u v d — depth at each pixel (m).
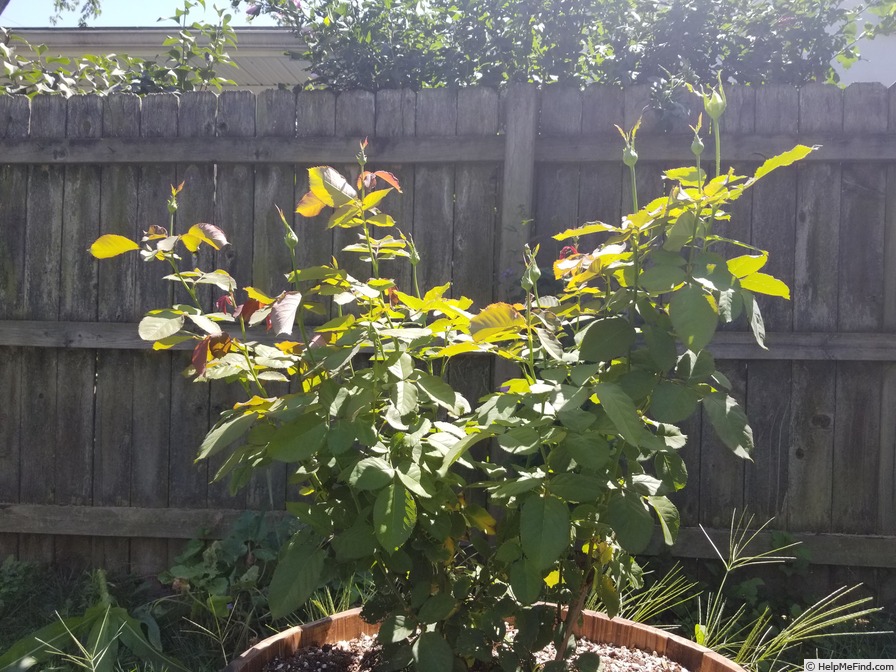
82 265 3.34
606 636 1.85
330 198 1.50
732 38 3.33
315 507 1.49
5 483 3.40
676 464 1.56
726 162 3.08
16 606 3.06
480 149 3.14
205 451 1.41
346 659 1.77
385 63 3.45
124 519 3.32
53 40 6.38
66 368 3.37
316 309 1.65
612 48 3.34
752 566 3.09
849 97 3.01
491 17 3.40
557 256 3.14
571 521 1.46
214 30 4.05
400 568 1.51
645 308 1.45
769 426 3.11
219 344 1.54
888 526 3.07
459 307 1.61
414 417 1.57
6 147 3.31
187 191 3.30
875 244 3.05
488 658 1.50
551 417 1.38
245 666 1.62
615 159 3.11
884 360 3.03
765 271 3.09
